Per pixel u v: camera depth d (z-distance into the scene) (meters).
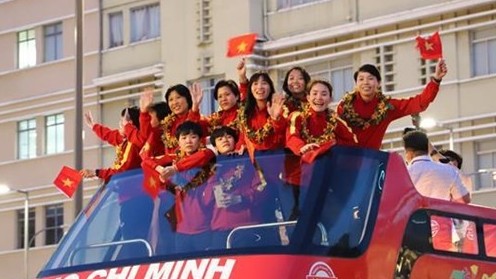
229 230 9.77
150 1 48.69
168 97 11.44
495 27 40.28
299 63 44.03
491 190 39.53
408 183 9.97
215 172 10.18
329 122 10.20
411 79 41.34
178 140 10.76
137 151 11.52
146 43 48.59
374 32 42.44
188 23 46.53
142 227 10.32
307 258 9.10
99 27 50.31
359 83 10.68
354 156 9.78
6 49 53.72
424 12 41.09
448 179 11.74
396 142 40.53
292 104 10.86
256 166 10.00
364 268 9.36
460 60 40.81
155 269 9.59
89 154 50.41
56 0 52.22
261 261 9.12
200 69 45.88
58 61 51.91
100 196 10.89
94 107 50.00
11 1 53.78
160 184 10.38
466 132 40.59
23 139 53.09
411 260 9.77
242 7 45.00
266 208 9.73
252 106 10.56
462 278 10.31
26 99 52.84
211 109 45.53
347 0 43.12
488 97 40.22
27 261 49.16
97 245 10.39
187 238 9.93
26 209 49.44
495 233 10.85
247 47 11.70
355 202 9.59
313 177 9.63
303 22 44.19
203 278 9.23
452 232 10.33
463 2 40.34
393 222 9.70
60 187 11.70
